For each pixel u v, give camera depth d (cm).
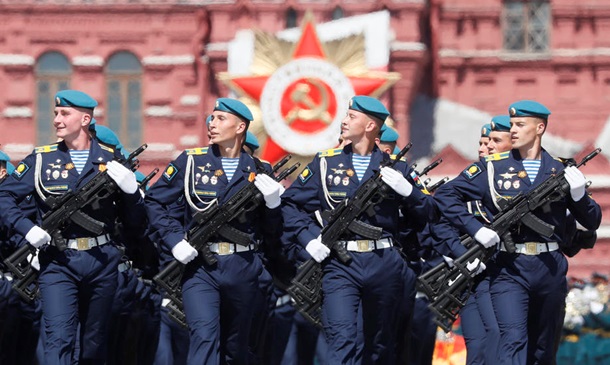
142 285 3647
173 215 3020
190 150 3030
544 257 2998
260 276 3055
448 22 9800
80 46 9594
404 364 3275
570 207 3033
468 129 9650
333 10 9338
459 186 3097
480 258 3039
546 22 9856
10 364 3497
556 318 3055
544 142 9694
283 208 3044
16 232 3070
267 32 8606
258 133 8362
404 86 9238
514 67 9819
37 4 9544
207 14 9456
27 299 3144
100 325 3034
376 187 2962
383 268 2964
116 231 3306
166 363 3991
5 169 3881
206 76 9469
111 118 9588
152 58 9556
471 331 3412
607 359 4878
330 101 8331
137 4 9544
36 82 9606
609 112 9806
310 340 4100
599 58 9788
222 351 3030
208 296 2941
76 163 3061
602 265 8844
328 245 2975
